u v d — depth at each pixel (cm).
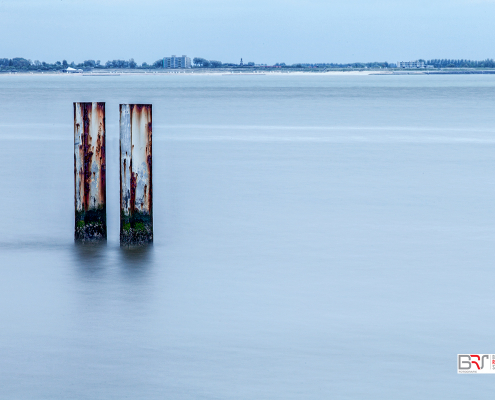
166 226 1956
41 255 1644
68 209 2206
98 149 1712
